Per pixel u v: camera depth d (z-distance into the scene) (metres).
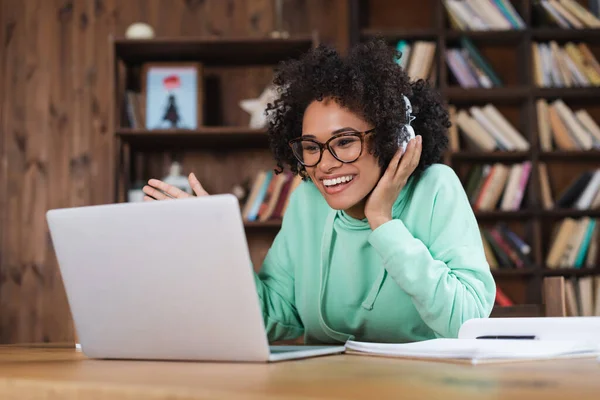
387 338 1.52
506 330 1.19
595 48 3.96
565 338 1.15
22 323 3.83
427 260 1.33
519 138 3.71
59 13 3.97
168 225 1.01
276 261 1.64
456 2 3.77
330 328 1.54
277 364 0.98
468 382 0.77
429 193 1.50
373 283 1.49
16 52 3.96
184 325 1.04
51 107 3.93
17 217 3.88
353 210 1.49
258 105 3.67
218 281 1.00
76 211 1.09
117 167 3.54
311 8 3.94
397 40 3.81
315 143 1.43
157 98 3.63
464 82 3.72
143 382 0.79
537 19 3.91
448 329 1.32
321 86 1.42
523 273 3.62
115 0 3.96
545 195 3.69
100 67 3.94
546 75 3.75
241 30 3.95
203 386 0.75
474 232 1.47
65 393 0.81
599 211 3.66
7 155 3.91
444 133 1.61
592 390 0.70
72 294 1.14
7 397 0.86
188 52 3.70
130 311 1.08
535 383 0.76
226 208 0.97
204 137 3.65
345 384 0.75
